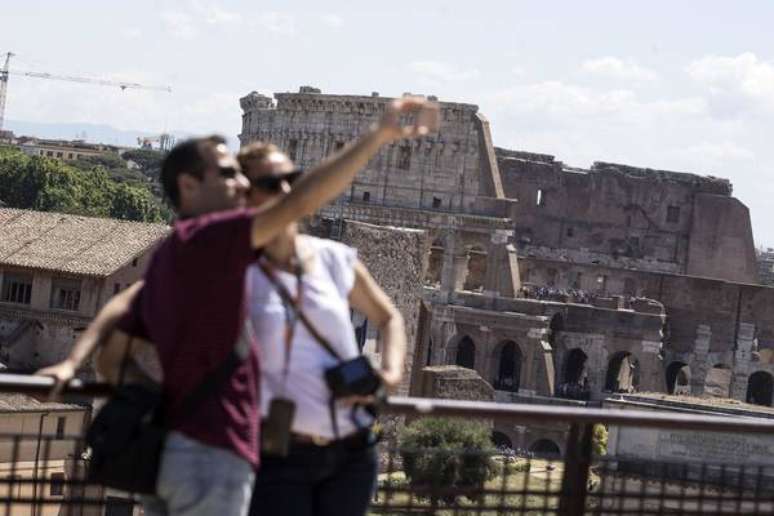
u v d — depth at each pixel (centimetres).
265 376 1282
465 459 1702
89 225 12300
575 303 17675
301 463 1297
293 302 1280
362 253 8988
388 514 1642
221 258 1180
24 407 6116
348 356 1305
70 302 11612
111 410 1211
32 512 1419
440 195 18300
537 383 15900
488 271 17462
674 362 19125
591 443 1584
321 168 1175
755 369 18900
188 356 1194
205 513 1182
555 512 1591
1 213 12456
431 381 9694
